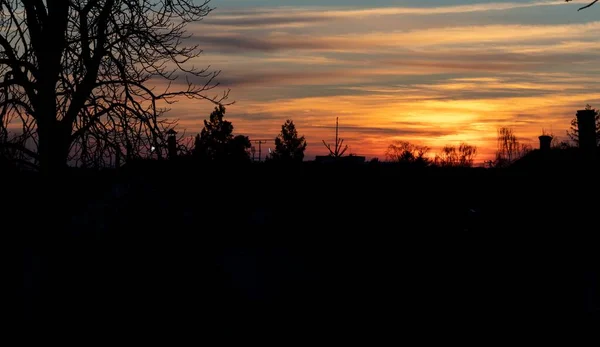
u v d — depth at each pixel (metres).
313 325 17.81
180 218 17.94
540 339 16.30
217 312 18.11
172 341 16.23
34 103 12.63
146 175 13.78
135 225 16.88
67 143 12.84
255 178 25.94
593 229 20.23
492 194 26.30
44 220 13.17
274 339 16.66
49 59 12.61
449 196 26.48
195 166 15.23
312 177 27.70
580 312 17.95
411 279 21.02
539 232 21.17
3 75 12.84
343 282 21.36
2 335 13.32
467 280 20.48
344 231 23.78
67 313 14.51
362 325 17.56
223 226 21.72
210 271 19.06
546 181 24.00
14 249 13.70
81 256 16.25
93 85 13.02
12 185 12.88
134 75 13.45
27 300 13.48
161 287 17.31
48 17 12.90
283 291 21.05
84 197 16.02
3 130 12.23
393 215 24.81
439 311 18.33
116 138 12.51
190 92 13.62
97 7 13.32
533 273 19.89
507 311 18.11
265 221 23.42
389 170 29.17
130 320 16.19
